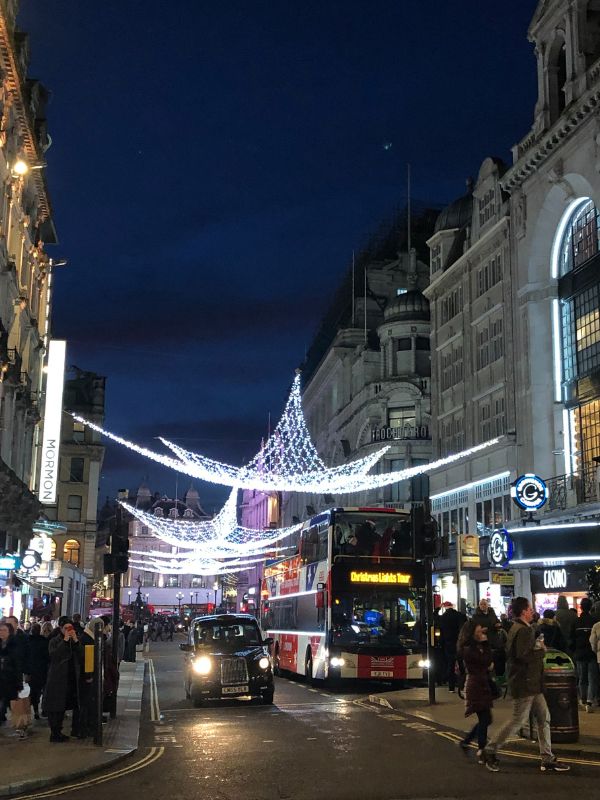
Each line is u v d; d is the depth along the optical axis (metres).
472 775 10.50
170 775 10.94
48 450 42.88
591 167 31.73
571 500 31.75
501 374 39.06
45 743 13.45
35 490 42.03
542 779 10.20
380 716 16.95
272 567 34.25
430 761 11.53
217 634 21.38
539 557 31.30
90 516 71.88
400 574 23.89
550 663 12.57
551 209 35.22
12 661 14.14
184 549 116.62
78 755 12.13
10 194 32.50
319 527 25.42
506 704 17.36
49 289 43.94
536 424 34.94
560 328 34.75
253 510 110.06
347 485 58.38
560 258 35.12
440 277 46.28
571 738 12.33
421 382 57.09
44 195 38.75
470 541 24.94
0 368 30.95
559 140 33.72
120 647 29.31
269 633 33.47
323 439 74.25
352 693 23.44
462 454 40.22
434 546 18.50
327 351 72.12
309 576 26.31
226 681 19.45
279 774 10.80
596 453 31.89
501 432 38.81
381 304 69.00
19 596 36.56
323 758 11.92
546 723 10.78
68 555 70.94
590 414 32.47
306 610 26.47
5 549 34.16
